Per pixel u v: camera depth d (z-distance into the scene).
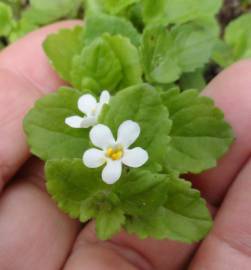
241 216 0.06
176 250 0.07
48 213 0.07
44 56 0.07
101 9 0.08
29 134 0.06
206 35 0.08
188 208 0.06
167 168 0.06
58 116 0.06
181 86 0.08
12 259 0.06
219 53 0.09
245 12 0.10
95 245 0.07
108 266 0.06
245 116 0.07
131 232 0.06
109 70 0.07
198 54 0.08
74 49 0.07
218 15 0.10
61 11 0.09
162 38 0.07
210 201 0.07
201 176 0.07
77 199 0.06
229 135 0.06
